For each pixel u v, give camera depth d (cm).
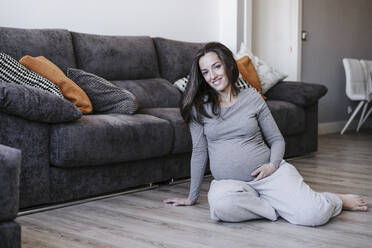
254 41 529
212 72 210
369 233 200
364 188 293
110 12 391
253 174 215
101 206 249
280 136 225
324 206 207
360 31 686
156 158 294
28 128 229
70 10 364
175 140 297
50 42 310
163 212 236
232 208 209
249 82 400
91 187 258
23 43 296
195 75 216
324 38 614
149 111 317
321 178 324
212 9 485
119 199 265
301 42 569
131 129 267
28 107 222
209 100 220
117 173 270
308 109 420
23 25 336
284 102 401
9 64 253
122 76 352
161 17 432
